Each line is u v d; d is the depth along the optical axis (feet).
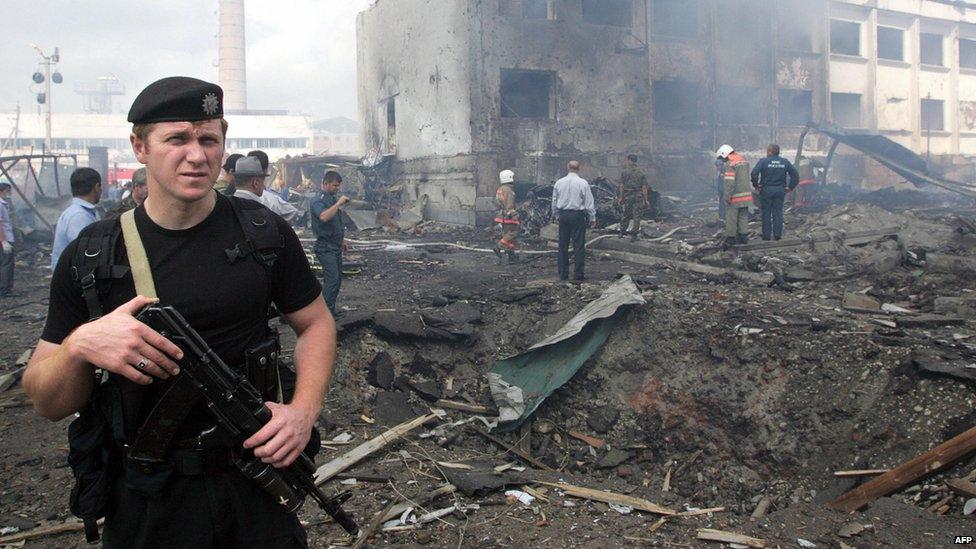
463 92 64.80
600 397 21.74
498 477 14.93
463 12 63.72
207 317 5.17
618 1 72.79
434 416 20.17
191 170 4.91
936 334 20.16
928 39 108.78
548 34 66.13
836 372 18.12
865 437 16.52
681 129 74.95
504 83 69.41
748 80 80.23
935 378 16.44
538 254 41.14
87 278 4.95
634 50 69.77
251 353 5.38
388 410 20.18
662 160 72.95
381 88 89.56
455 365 23.43
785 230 39.70
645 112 71.05
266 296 5.57
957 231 34.86
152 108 4.81
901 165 59.11
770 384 18.94
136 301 4.73
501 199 38.40
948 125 110.22
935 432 15.56
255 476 5.27
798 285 27.66
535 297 26.45
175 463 5.10
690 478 18.44
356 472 15.23
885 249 31.35
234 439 5.19
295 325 6.11
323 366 5.89
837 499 15.07
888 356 17.67
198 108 4.93
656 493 15.69
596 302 23.88
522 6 65.51
